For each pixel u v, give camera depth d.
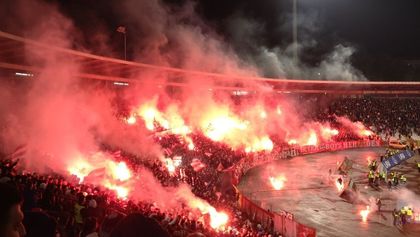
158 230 2.87
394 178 40.97
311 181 42.31
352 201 34.97
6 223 2.68
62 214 9.25
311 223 29.34
